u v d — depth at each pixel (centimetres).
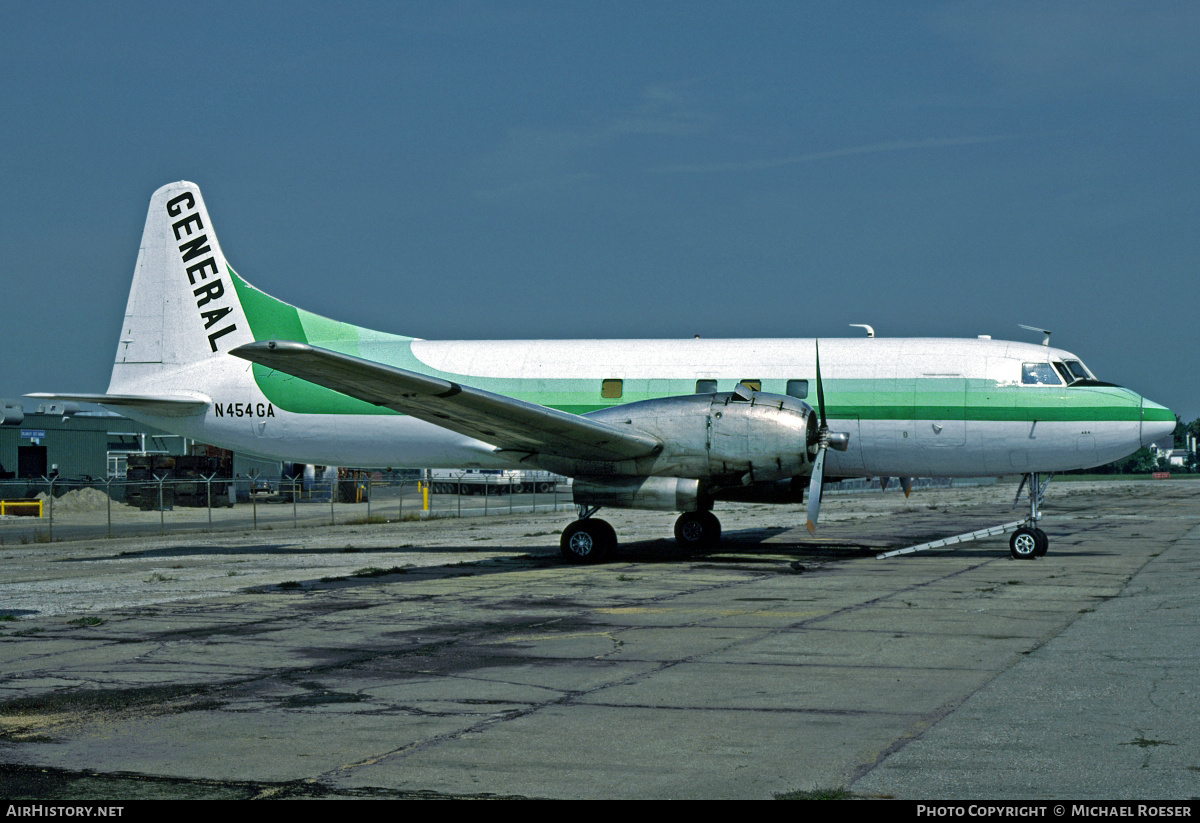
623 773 585
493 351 2028
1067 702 728
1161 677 801
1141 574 1545
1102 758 595
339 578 1586
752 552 1988
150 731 684
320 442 2064
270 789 565
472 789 561
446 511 3975
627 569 1683
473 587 1453
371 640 1021
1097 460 1784
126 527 3206
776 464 1641
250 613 1217
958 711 709
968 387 1812
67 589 1491
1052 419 1773
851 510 3769
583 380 1947
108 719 716
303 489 4975
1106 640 967
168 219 2205
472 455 1972
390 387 1552
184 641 1023
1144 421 1741
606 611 1204
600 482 1752
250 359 1461
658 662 895
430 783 572
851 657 905
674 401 1703
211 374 2134
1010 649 931
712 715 710
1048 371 1806
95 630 1098
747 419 1644
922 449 1842
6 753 636
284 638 1037
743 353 1922
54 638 1048
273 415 2080
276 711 734
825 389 1862
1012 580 1478
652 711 723
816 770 585
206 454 5400
